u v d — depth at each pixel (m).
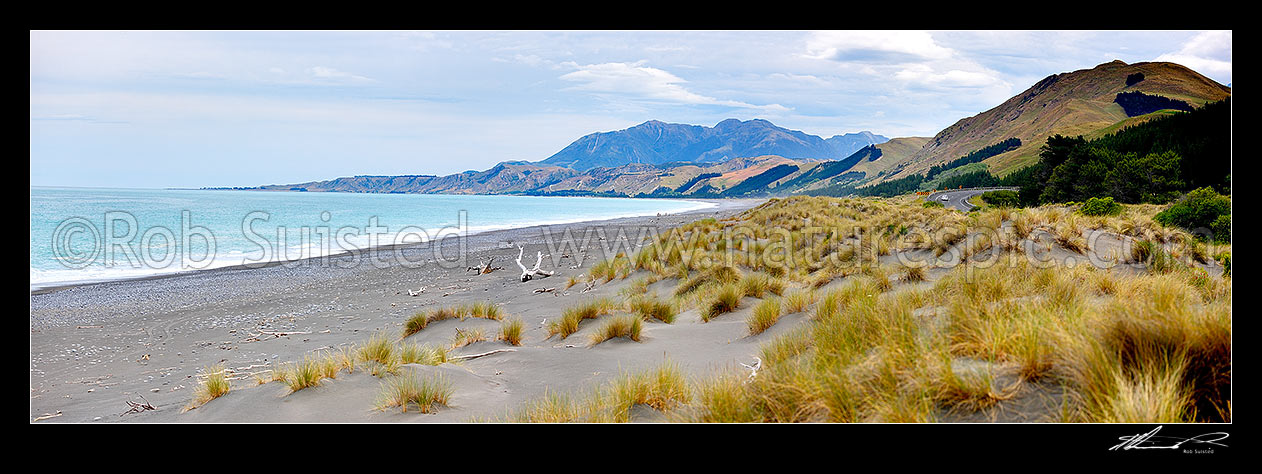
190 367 8.52
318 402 5.07
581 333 8.63
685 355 6.88
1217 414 3.03
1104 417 2.99
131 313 13.27
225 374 7.64
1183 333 3.30
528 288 15.84
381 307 13.70
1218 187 56.91
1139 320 3.45
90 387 7.46
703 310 9.67
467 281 17.88
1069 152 62.03
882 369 3.83
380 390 5.40
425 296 15.21
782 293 10.58
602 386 5.62
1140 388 3.01
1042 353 3.49
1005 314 4.71
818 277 11.15
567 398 5.18
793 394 3.91
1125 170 54.38
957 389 3.38
